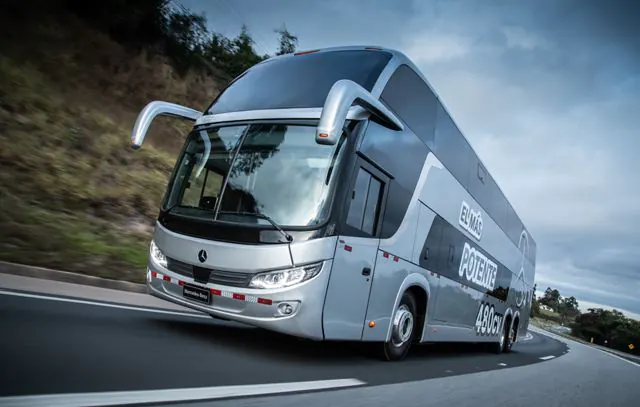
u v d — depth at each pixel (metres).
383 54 6.67
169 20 25.09
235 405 3.25
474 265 9.95
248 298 5.17
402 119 6.70
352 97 5.07
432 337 8.24
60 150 13.49
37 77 16.59
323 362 5.85
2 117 13.27
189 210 5.76
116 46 21.61
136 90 20.91
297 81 6.24
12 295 5.63
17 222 9.08
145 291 8.64
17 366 3.18
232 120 6.14
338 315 5.56
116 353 4.06
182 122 21.58
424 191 7.37
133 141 6.10
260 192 5.48
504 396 5.92
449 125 8.43
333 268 5.35
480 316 10.98
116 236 10.62
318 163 5.44
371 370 6.00
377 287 6.20
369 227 5.99
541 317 168.00
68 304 5.82
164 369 3.88
